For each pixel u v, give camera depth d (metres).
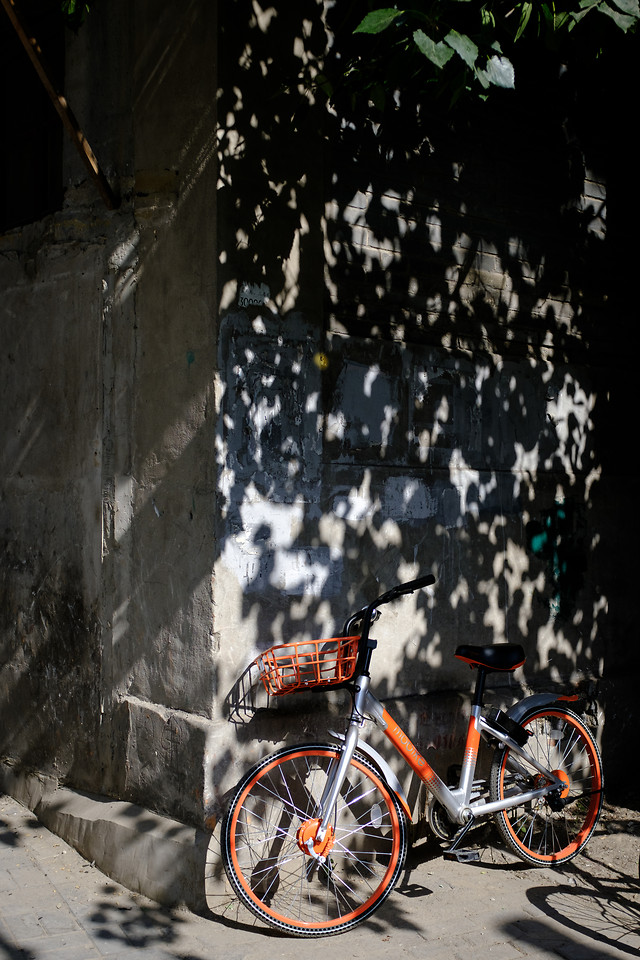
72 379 4.79
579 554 5.31
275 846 4.05
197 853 3.84
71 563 4.79
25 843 4.55
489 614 4.89
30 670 5.11
